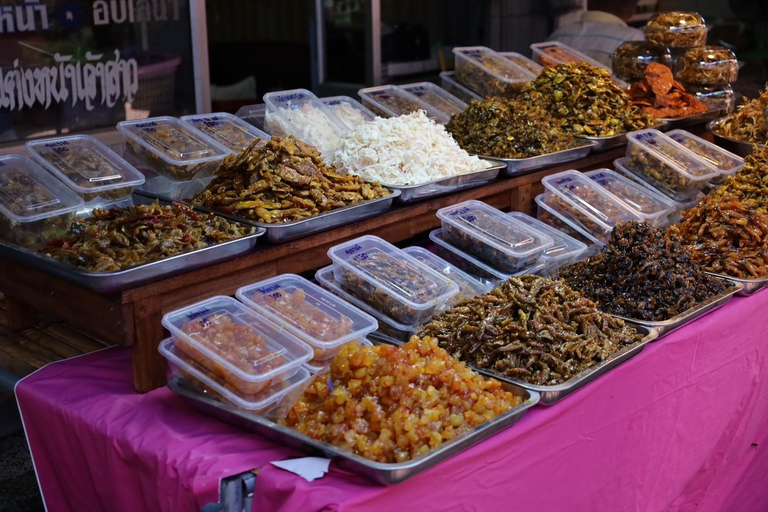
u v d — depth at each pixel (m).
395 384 1.55
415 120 2.77
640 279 2.22
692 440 2.24
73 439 1.82
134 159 2.60
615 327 2.03
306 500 1.42
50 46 3.32
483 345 1.88
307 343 1.79
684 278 2.24
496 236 2.39
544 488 1.74
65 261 1.88
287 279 2.05
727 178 3.03
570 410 1.75
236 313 1.85
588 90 3.28
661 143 3.19
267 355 1.68
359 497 1.41
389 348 1.64
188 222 2.07
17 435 2.89
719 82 3.89
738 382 2.38
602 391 1.84
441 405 1.57
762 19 6.17
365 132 2.64
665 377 2.05
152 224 2.00
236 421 1.66
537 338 1.87
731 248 2.56
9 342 2.22
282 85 5.82
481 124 2.98
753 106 3.65
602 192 2.79
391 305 2.05
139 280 1.79
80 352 2.17
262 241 2.15
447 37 5.29
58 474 1.93
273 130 2.85
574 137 3.17
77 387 1.91
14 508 2.52
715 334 2.20
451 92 3.89
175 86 3.85
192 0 3.75
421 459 1.43
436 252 2.57
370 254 2.21
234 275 2.03
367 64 4.87
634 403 1.96
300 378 1.70
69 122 3.47
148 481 1.66
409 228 2.53
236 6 5.71
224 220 2.10
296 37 5.80
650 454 2.08
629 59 3.99
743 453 2.54
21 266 2.04
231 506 1.51
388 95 3.45
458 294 2.18
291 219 2.15
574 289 2.27
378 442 1.48
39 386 1.92
